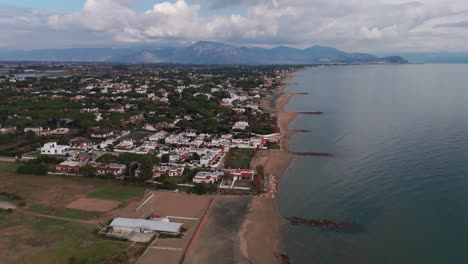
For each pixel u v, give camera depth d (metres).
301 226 99.69
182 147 174.50
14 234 91.88
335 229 97.69
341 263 82.56
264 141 188.38
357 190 122.44
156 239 91.62
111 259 80.81
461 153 154.75
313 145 180.88
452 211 104.31
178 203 113.94
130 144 175.50
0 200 113.81
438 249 86.31
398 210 106.56
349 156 160.25
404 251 86.12
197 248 88.31
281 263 82.94
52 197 116.69
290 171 144.00
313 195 120.00
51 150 165.50
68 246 86.50
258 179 127.81
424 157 151.62
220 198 117.94
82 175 137.62
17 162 153.38
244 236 94.44
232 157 162.50
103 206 110.50
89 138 191.38
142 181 130.75
